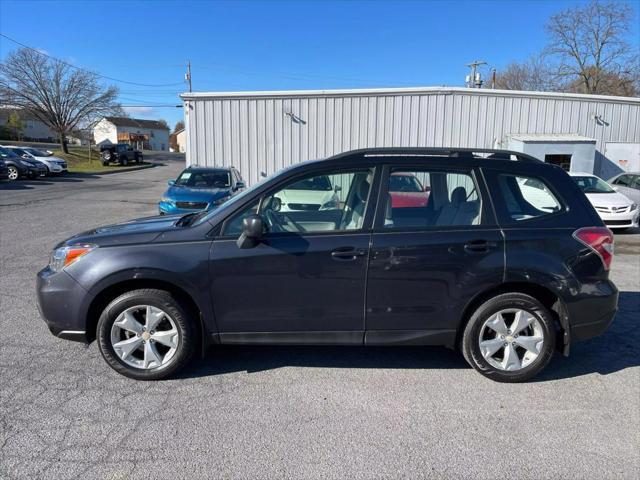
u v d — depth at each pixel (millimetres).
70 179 28188
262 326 3438
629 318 5012
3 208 13711
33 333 4309
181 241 3383
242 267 3340
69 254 3420
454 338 3516
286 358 3922
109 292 3469
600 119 15773
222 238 3389
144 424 2914
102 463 2539
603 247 3496
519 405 3230
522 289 3527
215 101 14562
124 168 41812
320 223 3498
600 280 3502
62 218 11977
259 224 3209
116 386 3381
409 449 2715
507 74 46031
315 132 14781
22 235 9375
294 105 14648
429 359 3943
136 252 3334
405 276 3381
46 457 2578
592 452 2715
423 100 14812
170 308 3387
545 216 3520
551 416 3096
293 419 3006
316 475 2480
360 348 4148
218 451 2662
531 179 3590
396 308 3428
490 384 3520
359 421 2996
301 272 3354
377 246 3361
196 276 3324
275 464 2561
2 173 23422
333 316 3430
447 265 3375
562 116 15547
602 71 36594
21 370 3596
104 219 11922
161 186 24531
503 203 3510
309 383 3494
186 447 2693
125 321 3420
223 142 14727
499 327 3486
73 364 3709
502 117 15219
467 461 2615
